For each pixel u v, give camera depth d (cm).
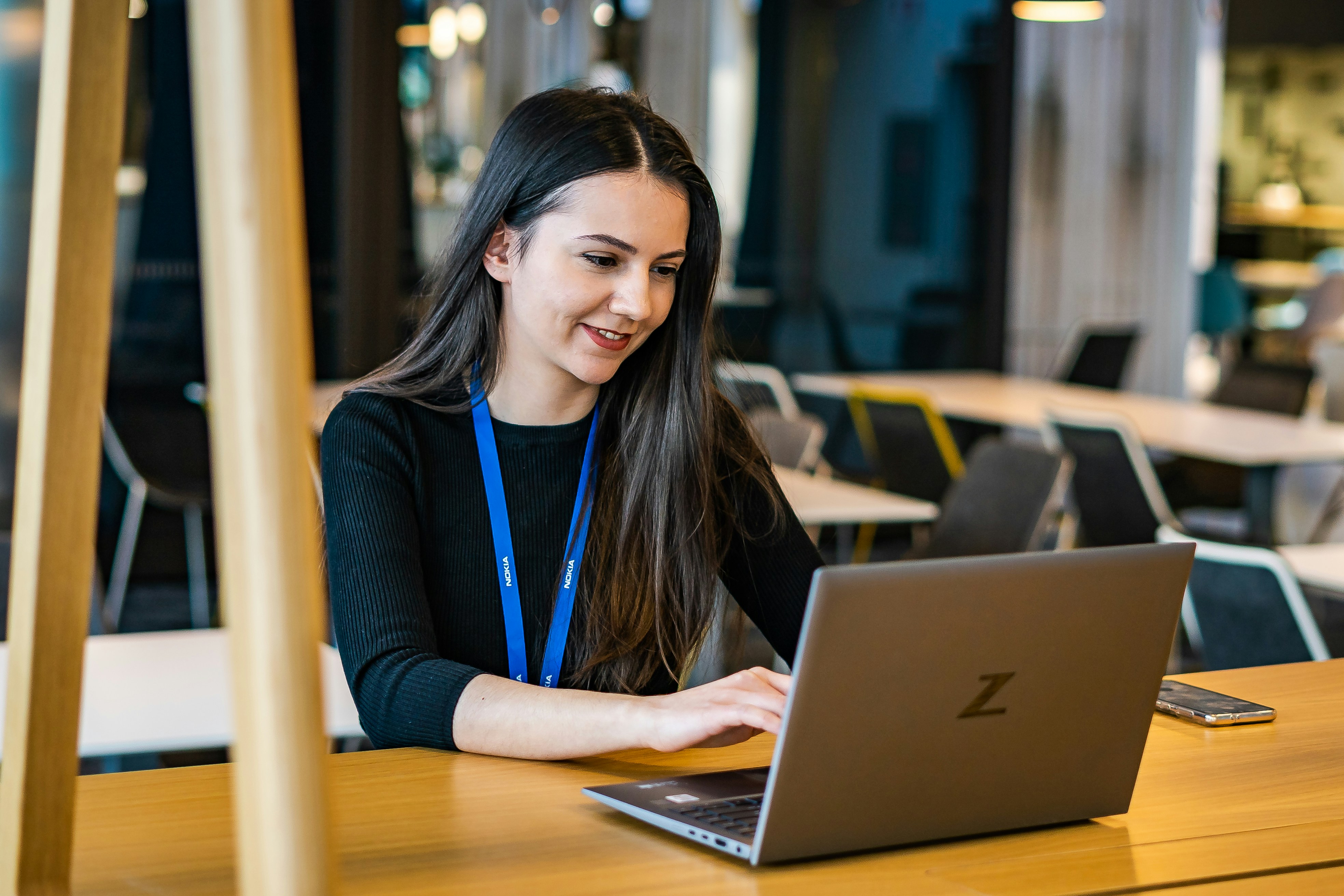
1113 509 459
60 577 92
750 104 689
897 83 715
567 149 151
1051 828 123
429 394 164
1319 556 330
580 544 165
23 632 93
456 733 140
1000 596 110
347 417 161
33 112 552
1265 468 500
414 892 105
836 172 710
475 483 163
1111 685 119
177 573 594
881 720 109
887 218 723
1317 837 122
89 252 88
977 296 747
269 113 65
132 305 571
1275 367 628
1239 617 277
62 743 95
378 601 150
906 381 667
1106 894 108
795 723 106
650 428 166
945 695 111
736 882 108
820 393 618
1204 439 504
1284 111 944
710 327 169
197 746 183
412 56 615
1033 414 564
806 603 175
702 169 160
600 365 155
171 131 572
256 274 65
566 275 152
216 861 112
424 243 625
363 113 604
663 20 665
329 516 157
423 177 622
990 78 732
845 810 111
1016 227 777
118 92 87
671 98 672
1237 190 950
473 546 162
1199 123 866
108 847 114
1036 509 355
